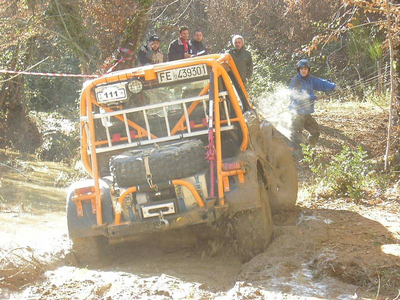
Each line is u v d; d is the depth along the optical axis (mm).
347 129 15609
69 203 7508
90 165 8062
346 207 9570
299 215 9133
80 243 7508
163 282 6688
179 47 12906
